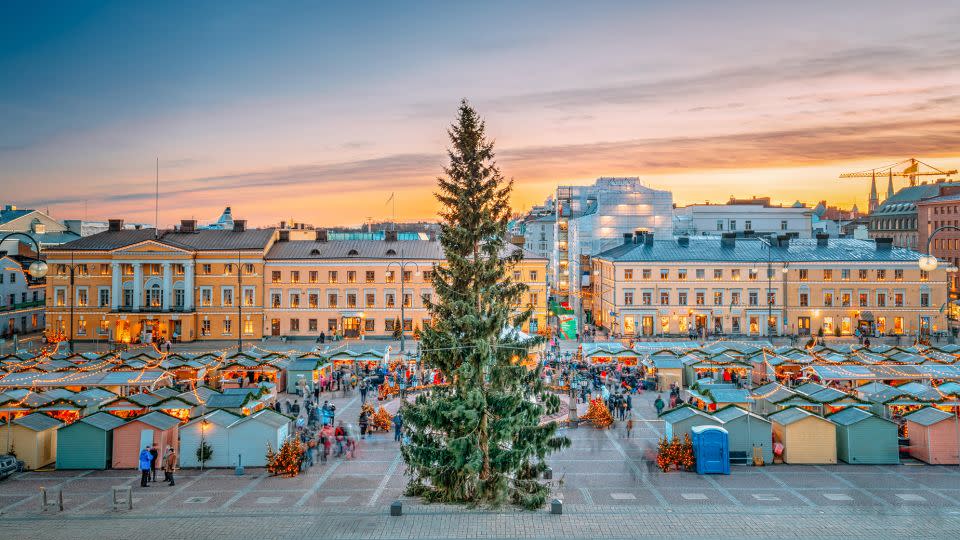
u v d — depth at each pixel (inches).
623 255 4264.3
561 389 2422.5
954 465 1647.4
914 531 1200.8
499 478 1288.1
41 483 1553.9
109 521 1282.0
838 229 7352.4
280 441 1699.1
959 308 5226.4
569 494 1439.5
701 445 1589.6
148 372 2290.8
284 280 4141.2
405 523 1246.3
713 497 1414.9
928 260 1595.7
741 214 6569.9
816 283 4136.3
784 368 2539.4
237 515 1314.0
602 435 1964.8
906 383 2234.3
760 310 4128.9
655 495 1430.9
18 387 2122.3
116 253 4028.1
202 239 4256.9
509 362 1338.6
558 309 3922.2
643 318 4168.3
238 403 1850.4
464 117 1382.9
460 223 1373.0
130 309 4030.5
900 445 1734.7
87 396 2004.2
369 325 4151.1
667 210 5438.0
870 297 4126.5
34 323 4574.3
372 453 1792.6
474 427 1282.0
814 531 1202.0
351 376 2716.5
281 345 3878.0
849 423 1667.1
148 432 1684.3
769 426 1669.5
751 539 1164.5
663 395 2532.0
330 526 1238.9
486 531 1200.2
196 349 3762.3
